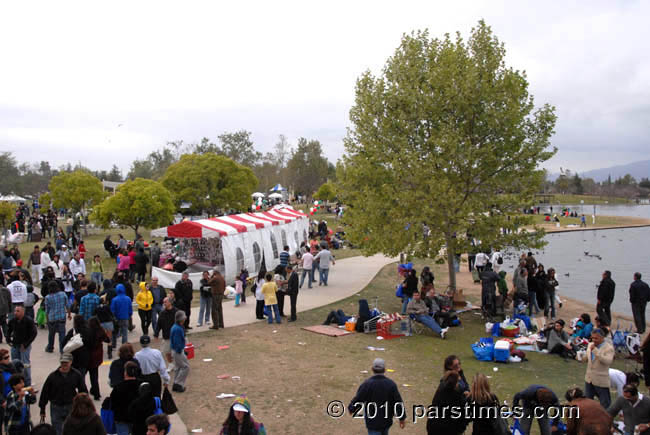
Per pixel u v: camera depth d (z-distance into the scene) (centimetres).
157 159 10225
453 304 1912
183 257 2548
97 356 910
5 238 3572
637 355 1265
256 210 6353
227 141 9344
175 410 784
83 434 578
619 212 10988
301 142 9369
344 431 820
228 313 1767
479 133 1788
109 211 3288
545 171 1789
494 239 1725
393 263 3189
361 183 1989
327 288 2286
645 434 712
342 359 1237
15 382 675
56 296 1202
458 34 1828
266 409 909
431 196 1697
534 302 1817
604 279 1627
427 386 1055
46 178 12725
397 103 1848
